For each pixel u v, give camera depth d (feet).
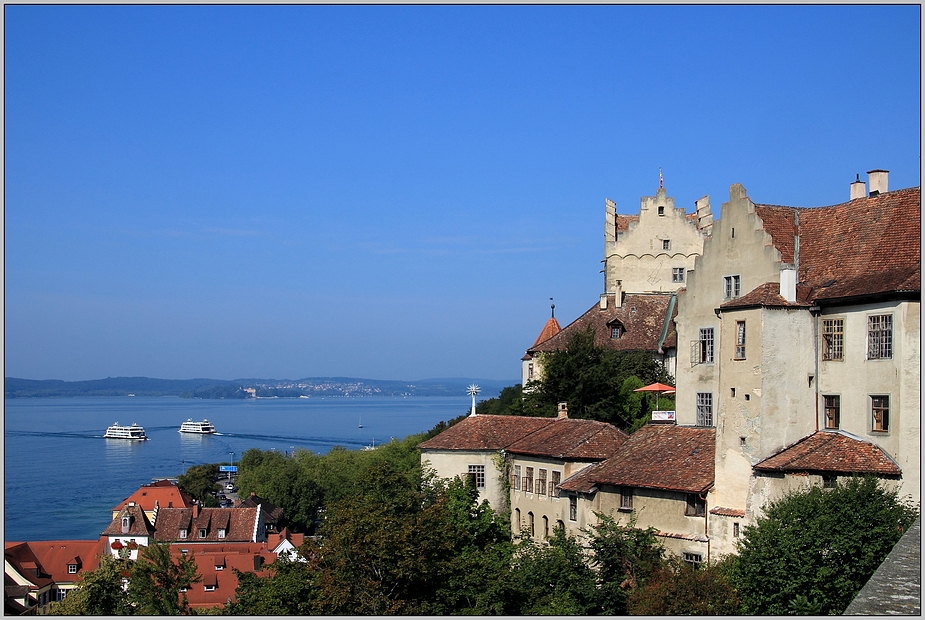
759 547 153.48
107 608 226.99
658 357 319.27
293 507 581.94
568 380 294.05
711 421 213.66
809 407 189.06
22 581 414.00
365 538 167.43
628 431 278.67
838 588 145.38
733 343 192.34
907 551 112.47
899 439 171.83
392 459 541.34
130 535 492.54
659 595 153.17
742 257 204.74
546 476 246.27
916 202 187.11
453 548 183.83
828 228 200.75
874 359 178.40
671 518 199.21
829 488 172.24
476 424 277.03
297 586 175.94
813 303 189.47
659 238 379.35
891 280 176.45
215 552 439.22
